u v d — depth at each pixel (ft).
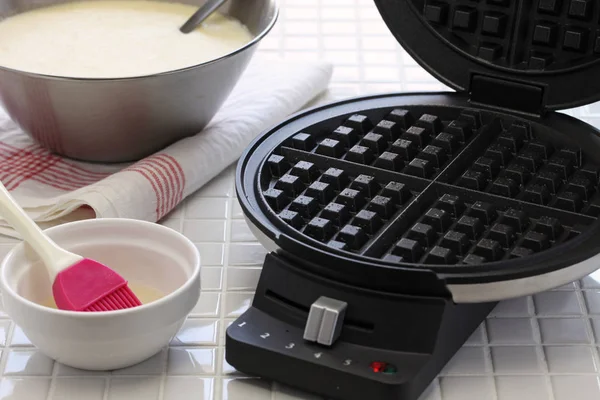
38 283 5.67
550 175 6.35
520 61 6.88
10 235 6.75
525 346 5.81
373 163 6.57
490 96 6.96
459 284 5.21
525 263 5.35
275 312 5.55
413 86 9.07
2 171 7.34
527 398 5.41
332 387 5.22
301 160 6.57
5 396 5.34
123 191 6.71
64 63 7.18
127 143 7.27
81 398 5.35
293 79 8.52
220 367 5.61
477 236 5.91
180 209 7.18
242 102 8.16
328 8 10.62
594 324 6.01
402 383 5.07
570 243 5.52
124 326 5.12
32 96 6.82
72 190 7.16
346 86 9.05
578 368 5.64
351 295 5.34
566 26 6.61
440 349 5.33
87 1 8.20
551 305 6.19
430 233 5.83
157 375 5.53
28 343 5.77
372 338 5.31
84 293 5.34
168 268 5.81
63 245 5.76
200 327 5.93
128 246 5.85
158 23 7.93
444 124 7.01
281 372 5.34
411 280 5.23
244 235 6.86
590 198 6.24
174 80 6.84
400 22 7.12
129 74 7.07
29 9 7.95
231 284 6.32
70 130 7.08
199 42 7.66
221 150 7.44
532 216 6.05
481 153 6.66
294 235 5.59
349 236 5.73
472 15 6.85
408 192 6.26
